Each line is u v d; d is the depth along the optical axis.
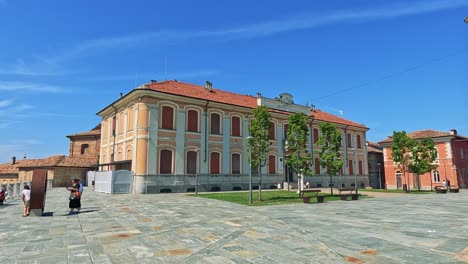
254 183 34.62
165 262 6.80
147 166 27.56
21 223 11.80
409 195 29.12
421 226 11.19
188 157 30.30
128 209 15.94
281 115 38.25
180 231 10.17
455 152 46.59
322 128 26.80
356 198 23.48
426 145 37.72
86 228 10.73
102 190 28.59
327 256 7.24
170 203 18.91
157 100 28.97
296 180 39.25
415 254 7.37
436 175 46.03
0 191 18.25
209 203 18.97
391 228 10.77
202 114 31.81
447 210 16.33
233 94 38.81
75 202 14.72
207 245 8.28
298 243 8.50
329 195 26.28
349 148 46.59
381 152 55.25
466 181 48.16
